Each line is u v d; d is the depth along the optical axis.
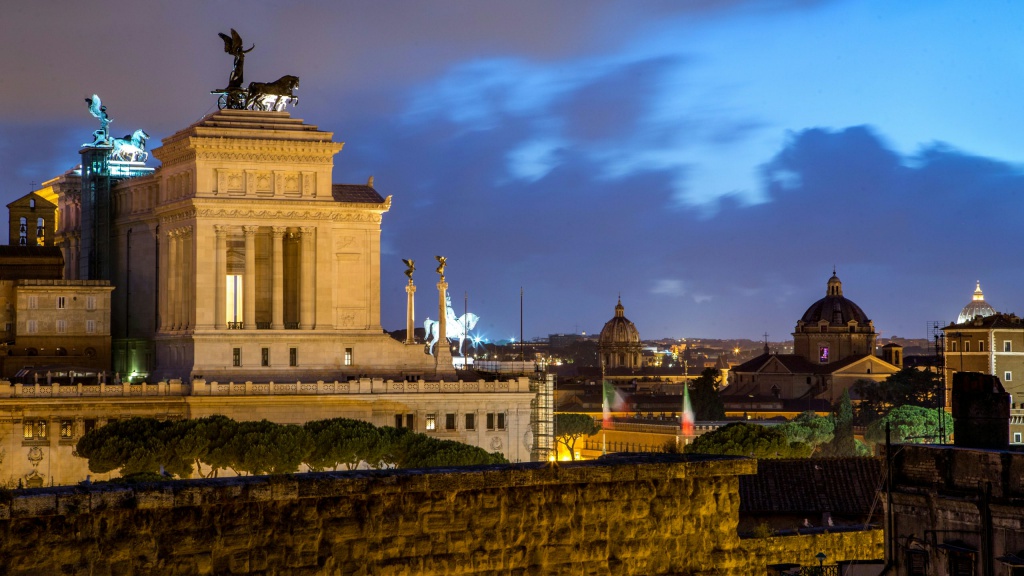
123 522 38.19
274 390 187.38
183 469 151.00
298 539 40.56
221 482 40.09
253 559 39.91
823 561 58.41
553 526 44.94
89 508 37.66
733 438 182.25
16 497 36.97
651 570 46.81
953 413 48.91
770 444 181.12
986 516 44.19
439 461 153.62
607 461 47.81
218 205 199.50
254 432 154.00
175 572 38.78
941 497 45.94
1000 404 48.31
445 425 195.88
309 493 40.78
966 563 44.91
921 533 47.03
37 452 173.75
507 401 198.62
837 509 101.81
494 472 44.00
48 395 174.88
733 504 48.69
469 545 43.38
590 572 45.47
